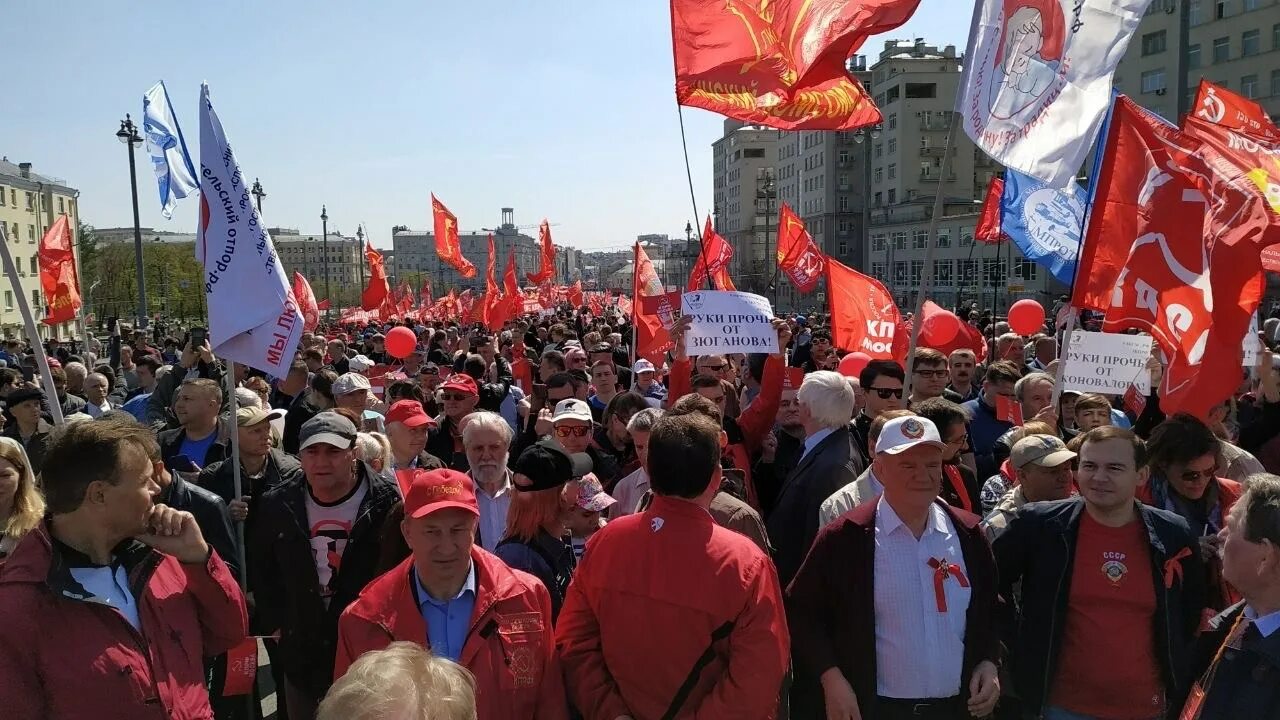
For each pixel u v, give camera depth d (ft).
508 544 12.60
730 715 9.53
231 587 10.57
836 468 15.61
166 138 34.32
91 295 240.94
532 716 10.39
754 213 388.57
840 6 18.65
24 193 222.48
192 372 35.04
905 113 259.39
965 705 11.94
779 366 21.33
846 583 12.12
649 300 32.30
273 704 19.71
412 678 7.17
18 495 12.45
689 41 19.60
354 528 14.29
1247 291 16.30
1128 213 18.19
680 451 10.12
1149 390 22.82
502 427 16.38
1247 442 20.77
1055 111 17.25
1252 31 150.61
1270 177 23.17
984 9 16.87
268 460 16.96
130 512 9.42
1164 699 12.20
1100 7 17.33
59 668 8.87
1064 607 12.48
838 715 11.56
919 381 21.63
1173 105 162.61
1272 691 9.33
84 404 33.12
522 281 581.12
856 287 28.35
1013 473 17.37
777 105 19.66
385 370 44.65
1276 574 9.44
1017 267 173.78
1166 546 12.29
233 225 16.22
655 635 9.87
